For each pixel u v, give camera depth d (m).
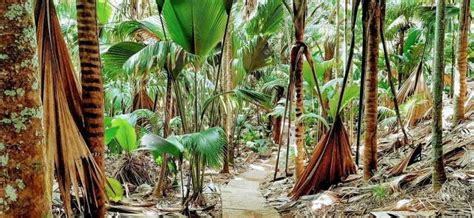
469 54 8.23
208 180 6.16
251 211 4.01
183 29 3.90
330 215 3.39
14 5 1.23
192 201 4.42
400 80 7.57
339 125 4.29
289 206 4.08
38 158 1.29
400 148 5.22
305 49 4.63
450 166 3.46
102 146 2.45
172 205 4.39
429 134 5.23
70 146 2.08
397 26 7.20
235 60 6.65
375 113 3.96
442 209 2.71
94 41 2.40
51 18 2.16
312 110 7.50
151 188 4.99
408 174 3.49
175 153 3.87
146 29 4.62
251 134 10.14
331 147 4.29
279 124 9.78
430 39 6.95
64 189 2.07
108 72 4.54
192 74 5.80
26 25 1.26
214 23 3.90
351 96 4.36
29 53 1.27
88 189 2.27
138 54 3.89
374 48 3.90
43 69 2.03
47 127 1.99
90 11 2.39
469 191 2.84
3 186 1.21
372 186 3.58
